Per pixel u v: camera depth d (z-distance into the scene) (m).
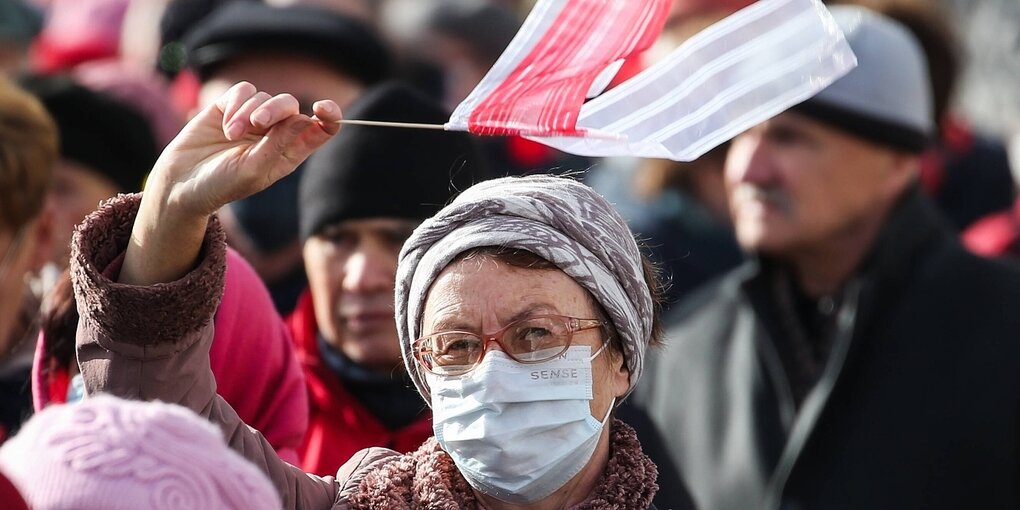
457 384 8.72
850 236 14.50
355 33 17.20
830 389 13.80
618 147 8.59
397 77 19.64
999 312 13.84
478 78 21.19
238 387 10.21
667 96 8.77
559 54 8.31
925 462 13.47
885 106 14.59
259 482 7.05
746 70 8.82
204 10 20.16
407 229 12.29
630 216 19.45
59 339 9.74
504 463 8.72
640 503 8.95
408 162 12.41
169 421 6.95
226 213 15.73
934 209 14.95
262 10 17.27
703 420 14.52
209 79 17.22
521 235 8.63
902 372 13.73
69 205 15.04
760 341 14.56
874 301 13.97
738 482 14.16
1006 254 20.73
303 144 8.12
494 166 20.75
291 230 15.50
